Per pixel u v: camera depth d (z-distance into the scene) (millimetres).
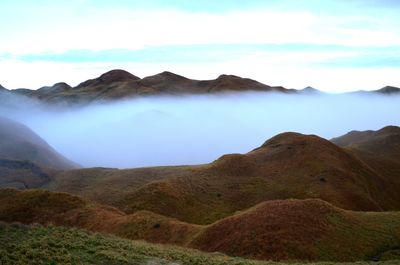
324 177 96875
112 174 122438
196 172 103750
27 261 21609
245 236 46500
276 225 47344
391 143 165500
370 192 105062
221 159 111062
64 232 29141
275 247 43625
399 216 52375
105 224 61500
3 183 128625
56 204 70500
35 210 69062
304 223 47719
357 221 50062
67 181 122750
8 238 25797
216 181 98562
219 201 89312
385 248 44062
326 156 107438
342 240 45156
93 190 108375
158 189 89312
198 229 53938
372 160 137625
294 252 42688
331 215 50406
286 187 94062
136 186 105750
